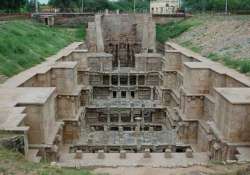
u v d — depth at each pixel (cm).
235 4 9244
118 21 7006
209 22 6512
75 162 2512
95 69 5725
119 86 5600
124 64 7075
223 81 3334
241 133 2373
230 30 5297
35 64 4025
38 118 2327
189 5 10881
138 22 6975
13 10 7900
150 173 1862
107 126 4462
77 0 10081
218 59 4238
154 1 10788
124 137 3678
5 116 2145
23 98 2442
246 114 2350
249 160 2083
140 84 5784
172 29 7506
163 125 4506
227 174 1698
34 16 7388
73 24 7781
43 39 5497
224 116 2475
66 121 3441
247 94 2536
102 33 6788
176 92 4478
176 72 4759
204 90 3528
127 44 7056
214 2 9675
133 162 2538
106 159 2614
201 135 3344
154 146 3381
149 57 5734
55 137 2562
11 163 1662
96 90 5638
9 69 3409
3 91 2661
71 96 3444
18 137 1923
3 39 4175
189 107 3541
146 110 4625
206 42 5428
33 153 2214
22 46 4312
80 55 4791
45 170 1633
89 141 3481
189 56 4562
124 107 4600
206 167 1859
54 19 7650
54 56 4703
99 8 10256
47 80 3406
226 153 2377
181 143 3525
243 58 3869
